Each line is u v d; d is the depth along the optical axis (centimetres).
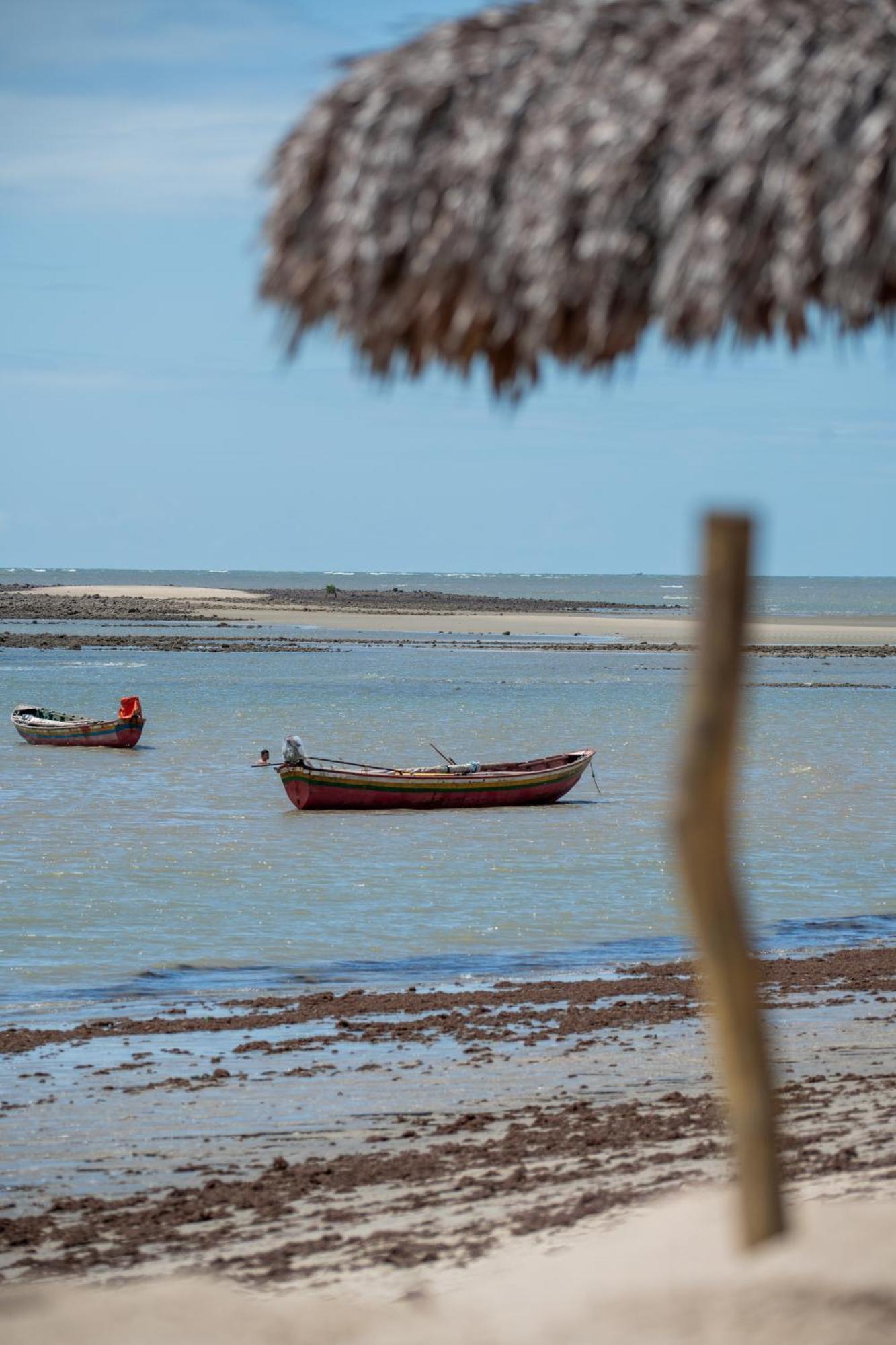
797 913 6712
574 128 1534
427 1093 3781
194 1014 4794
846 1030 4378
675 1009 4747
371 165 1623
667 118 1495
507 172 1567
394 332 1694
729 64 1498
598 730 16288
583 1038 4372
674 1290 1602
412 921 6456
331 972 5512
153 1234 2742
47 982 5319
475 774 10412
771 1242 1662
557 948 5947
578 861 8112
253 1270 2444
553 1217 2556
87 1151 3341
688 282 1467
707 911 1655
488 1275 2159
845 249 1428
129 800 10712
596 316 1520
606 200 1496
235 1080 3938
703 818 1652
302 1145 3356
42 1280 2488
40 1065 4131
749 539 1633
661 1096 3691
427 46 1655
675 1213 1911
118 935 6119
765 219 1458
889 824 9388
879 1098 3456
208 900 6900
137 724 14188
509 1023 4591
